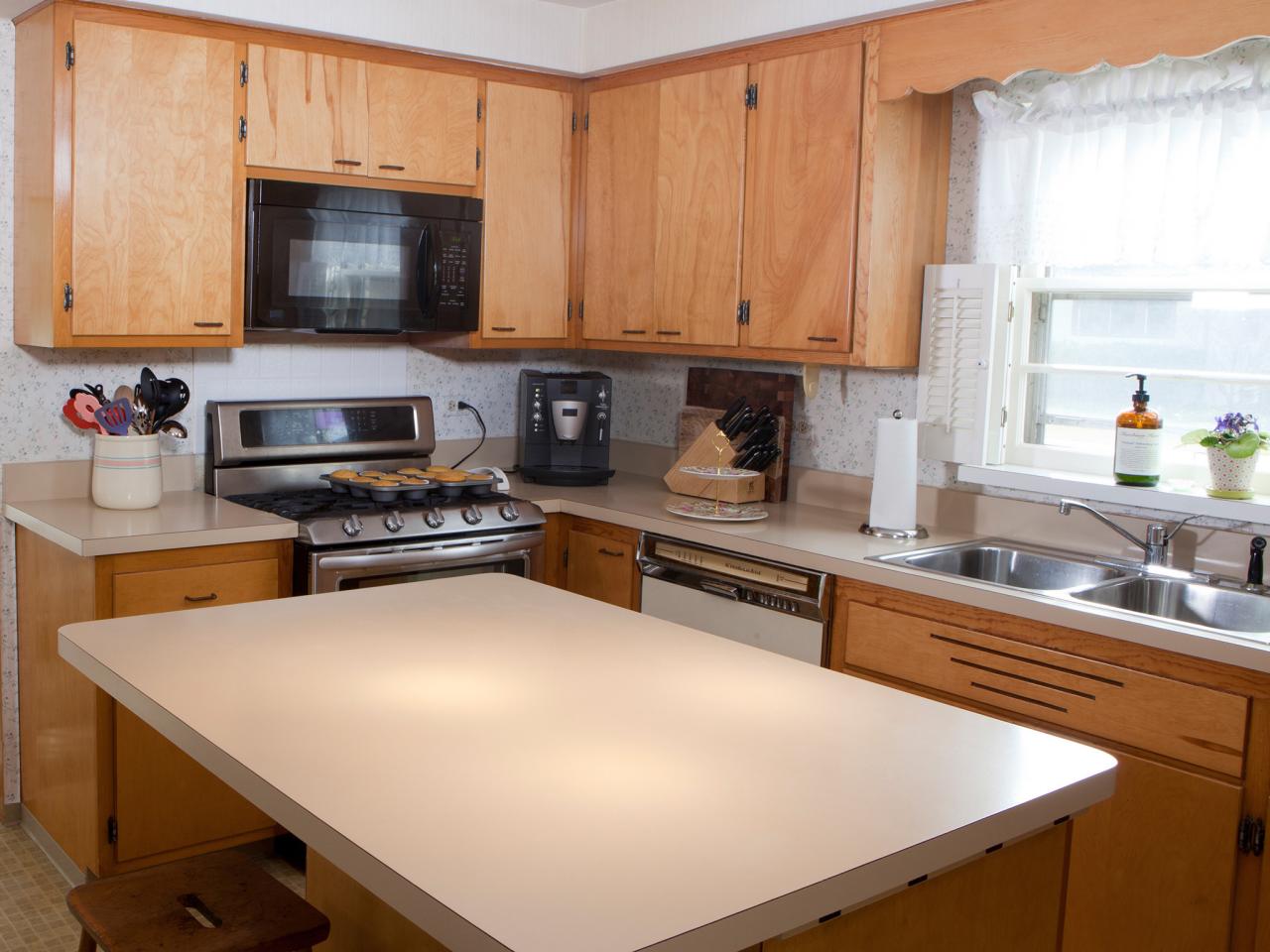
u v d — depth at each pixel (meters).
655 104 3.84
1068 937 2.59
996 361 3.33
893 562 2.96
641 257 3.94
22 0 3.12
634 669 1.99
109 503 3.33
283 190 3.49
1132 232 2.95
